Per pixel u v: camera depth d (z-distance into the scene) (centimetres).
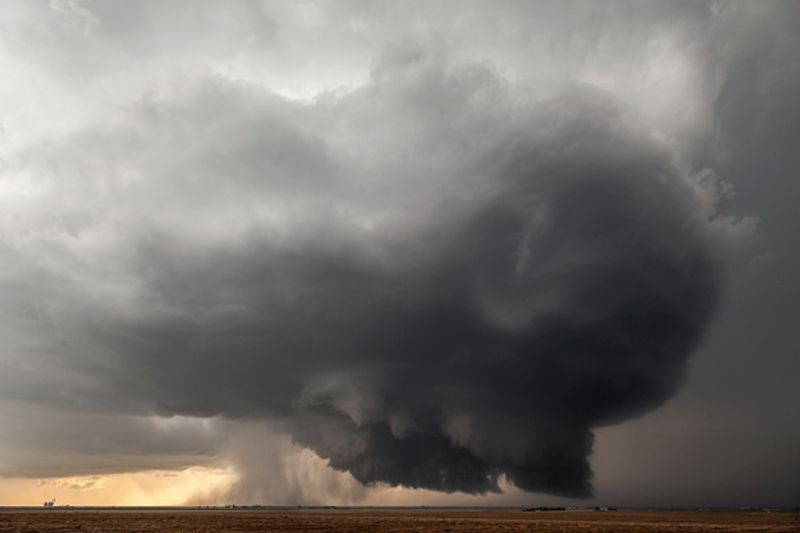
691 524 7581
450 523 7575
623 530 6200
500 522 7925
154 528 6097
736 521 8656
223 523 7200
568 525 7250
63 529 5822
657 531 6028
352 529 6191
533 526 7025
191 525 6712
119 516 9294
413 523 7525
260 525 6806
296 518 8956
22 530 5647
